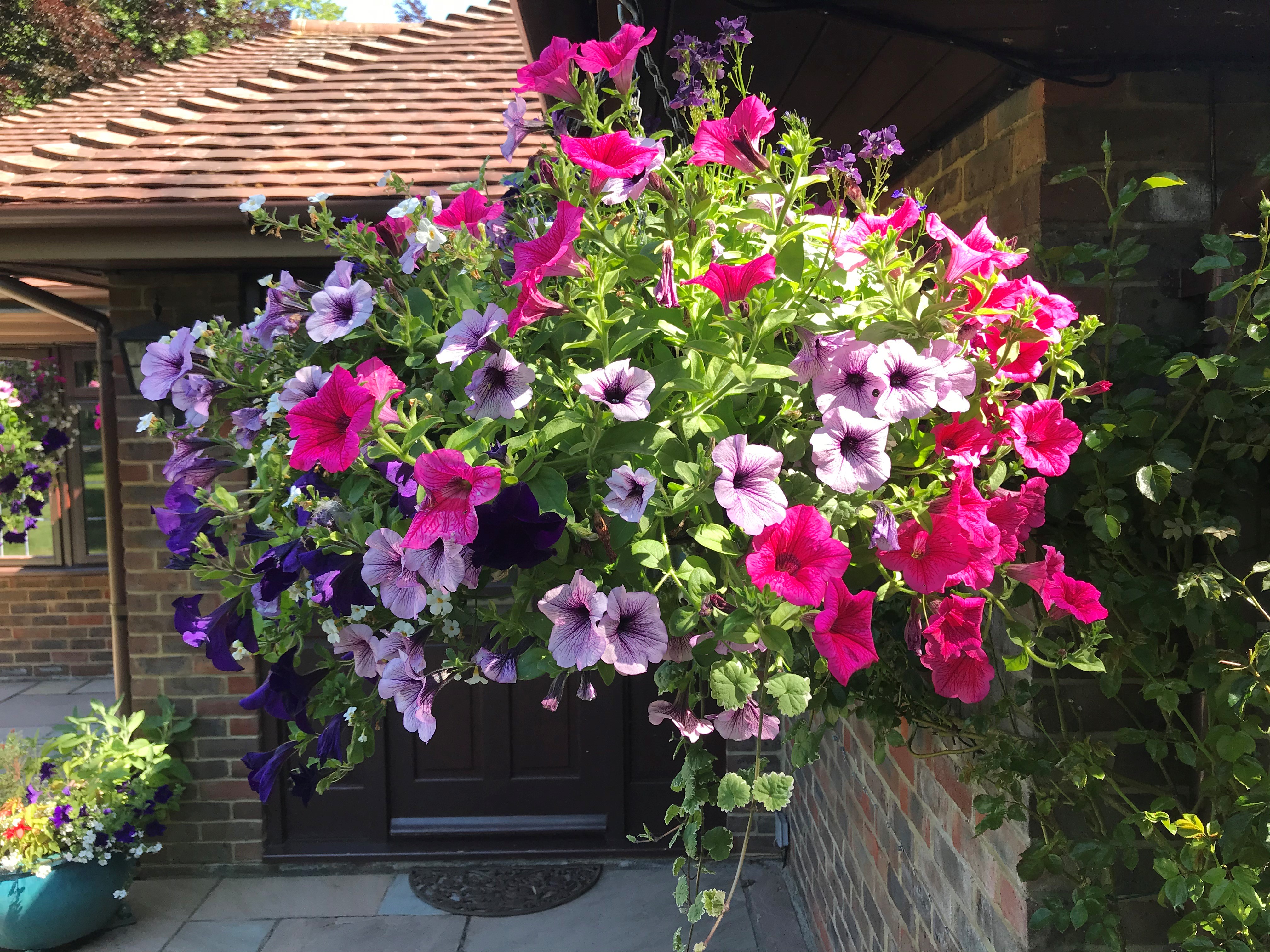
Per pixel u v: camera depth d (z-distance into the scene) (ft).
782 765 15.80
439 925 14.42
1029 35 5.58
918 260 4.86
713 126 4.75
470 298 4.98
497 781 16.60
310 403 4.04
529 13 8.44
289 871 16.17
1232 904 4.97
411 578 4.11
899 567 4.23
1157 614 5.35
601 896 15.24
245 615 5.26
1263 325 4.98
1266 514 5.58
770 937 13.74
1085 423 5.63
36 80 55.36
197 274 15.43
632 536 4.11
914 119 7.79
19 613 27.35
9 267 16.30
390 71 20.68
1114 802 5.88
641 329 4.41
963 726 6.23
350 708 4.91
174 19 61.62
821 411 4.25
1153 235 6.06
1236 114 6.03
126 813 14.42
